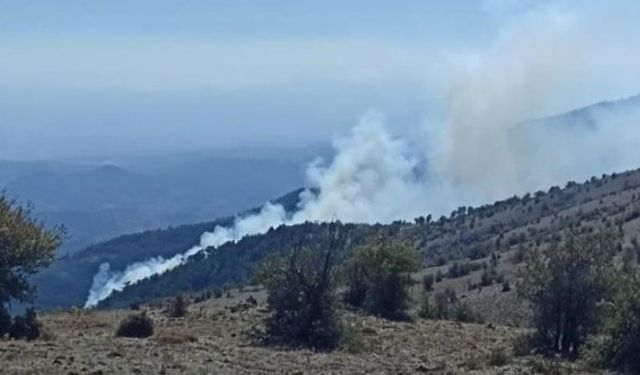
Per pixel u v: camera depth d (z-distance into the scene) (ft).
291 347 109.50
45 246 116.57
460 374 91.35
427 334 132.16
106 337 110.01
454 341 126.00
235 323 129.49
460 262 331.57
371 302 160.45
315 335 114.01
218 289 307.78
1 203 119.14
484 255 352.69
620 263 177.27
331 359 99.45
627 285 109.29
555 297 119.14
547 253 123.85
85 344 101.40
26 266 114.83
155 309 169.27
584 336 118.11
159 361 88.84
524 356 112.78
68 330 118.01
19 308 115.14
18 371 78.48
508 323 189.98
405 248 162.81
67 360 86.17
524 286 123.03
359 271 162.30
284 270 120.78
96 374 78.89
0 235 112.27
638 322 104.47
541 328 120.37
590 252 120.57
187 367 85.61
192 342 107.76
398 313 159.63
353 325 124.47
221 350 101.71
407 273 161.79
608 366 105.19
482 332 140.87
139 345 101.96
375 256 160.56
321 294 118.11
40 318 132.16
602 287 118.32
